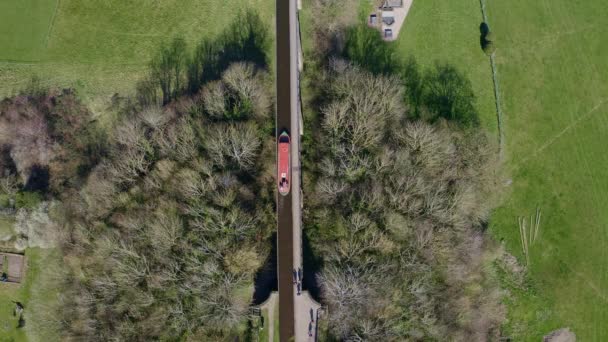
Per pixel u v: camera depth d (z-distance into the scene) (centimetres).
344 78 8575
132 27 9512
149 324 7788
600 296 9069
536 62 9575
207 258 7925
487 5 9638
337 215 8200
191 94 9094
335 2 9425
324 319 8100
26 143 9019
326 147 8550
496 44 9531
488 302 8562
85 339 7819
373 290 7788
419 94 9281
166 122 8506
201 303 7862
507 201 9200
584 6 9619
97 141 9138
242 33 9400
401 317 7738
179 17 9506
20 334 8575
